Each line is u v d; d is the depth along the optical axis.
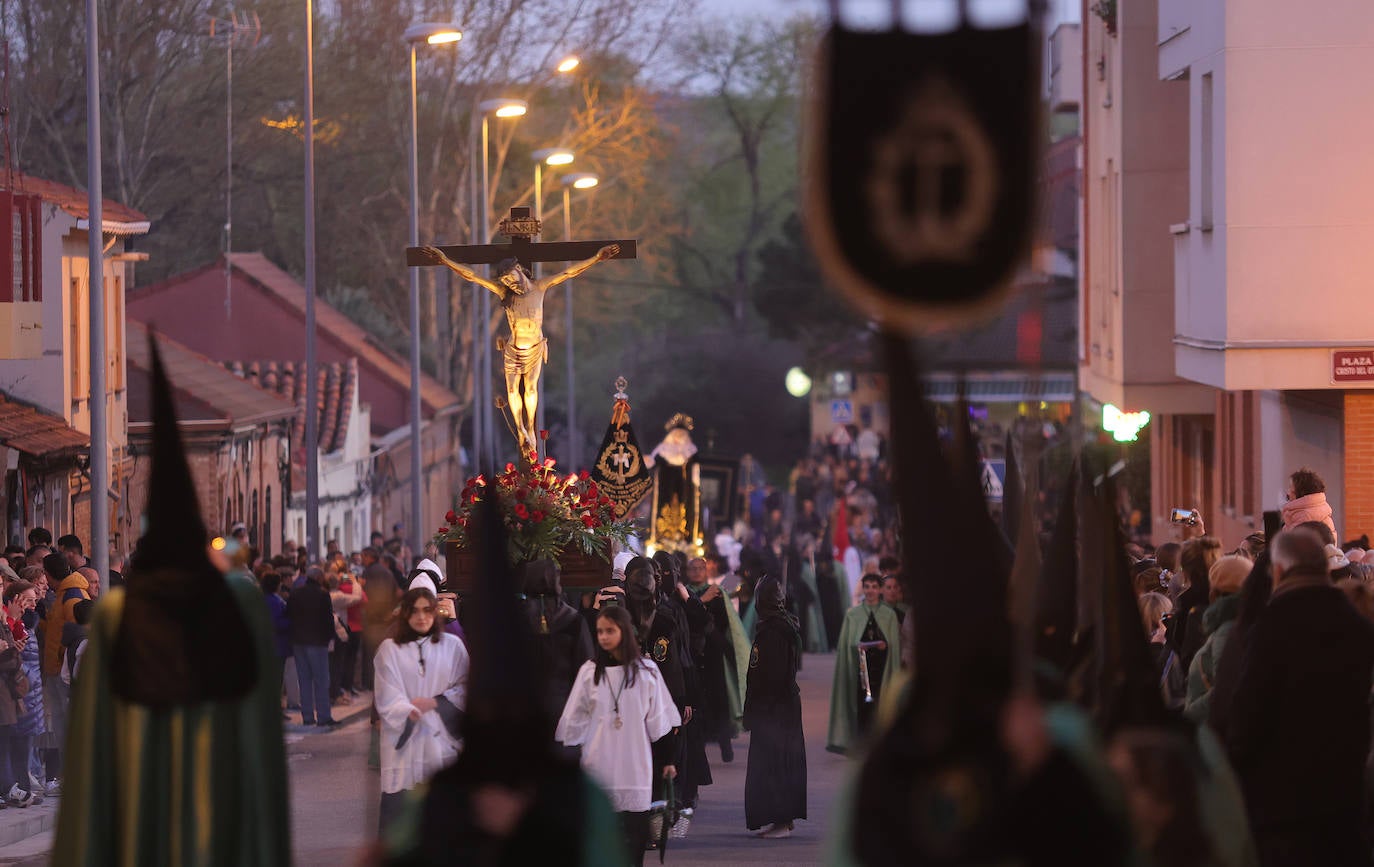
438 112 129.25
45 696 37.00
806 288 165.50
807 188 9.09
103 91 110.25
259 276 127.38
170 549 15.97
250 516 93.88
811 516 100.38
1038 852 10.55
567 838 12.14
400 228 135.25
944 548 10.22
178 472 16.00
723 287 191.25
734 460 93.06
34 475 64.94
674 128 164.00
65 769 16.00
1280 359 47.25
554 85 135.00
